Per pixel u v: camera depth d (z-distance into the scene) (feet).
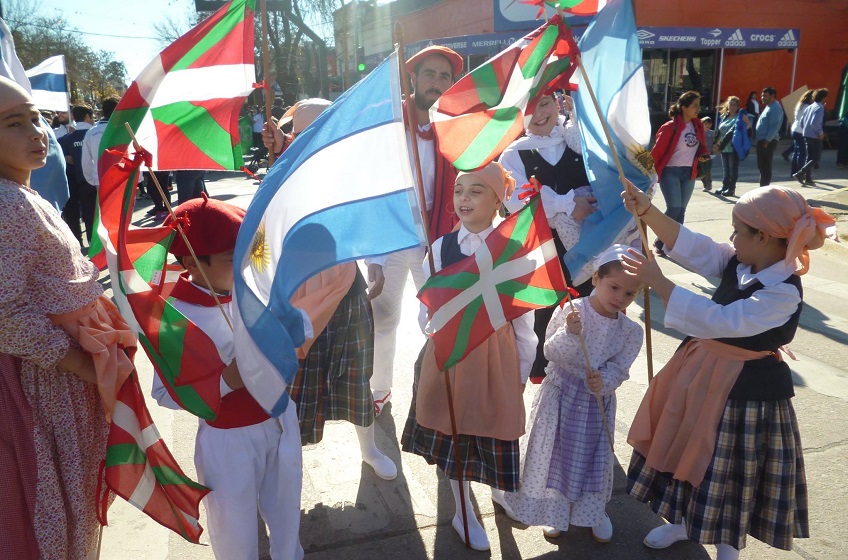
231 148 8.11
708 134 51.70
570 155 12.10
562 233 11.89
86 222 27.50
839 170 47.50
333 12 79.82
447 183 11.70
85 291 6.52
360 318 10.00
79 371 6.54
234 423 6.99
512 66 8.46
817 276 21.83
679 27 60.23
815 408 12.57
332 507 9.93
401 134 7.01
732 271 8.12
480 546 8.93
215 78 7.77
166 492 7.09
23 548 6.31
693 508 7.97
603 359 8.78
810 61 70.08
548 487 8.77
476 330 8.05
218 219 7.05
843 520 9.36
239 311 6.31
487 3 62.80
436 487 10.49
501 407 8.45
